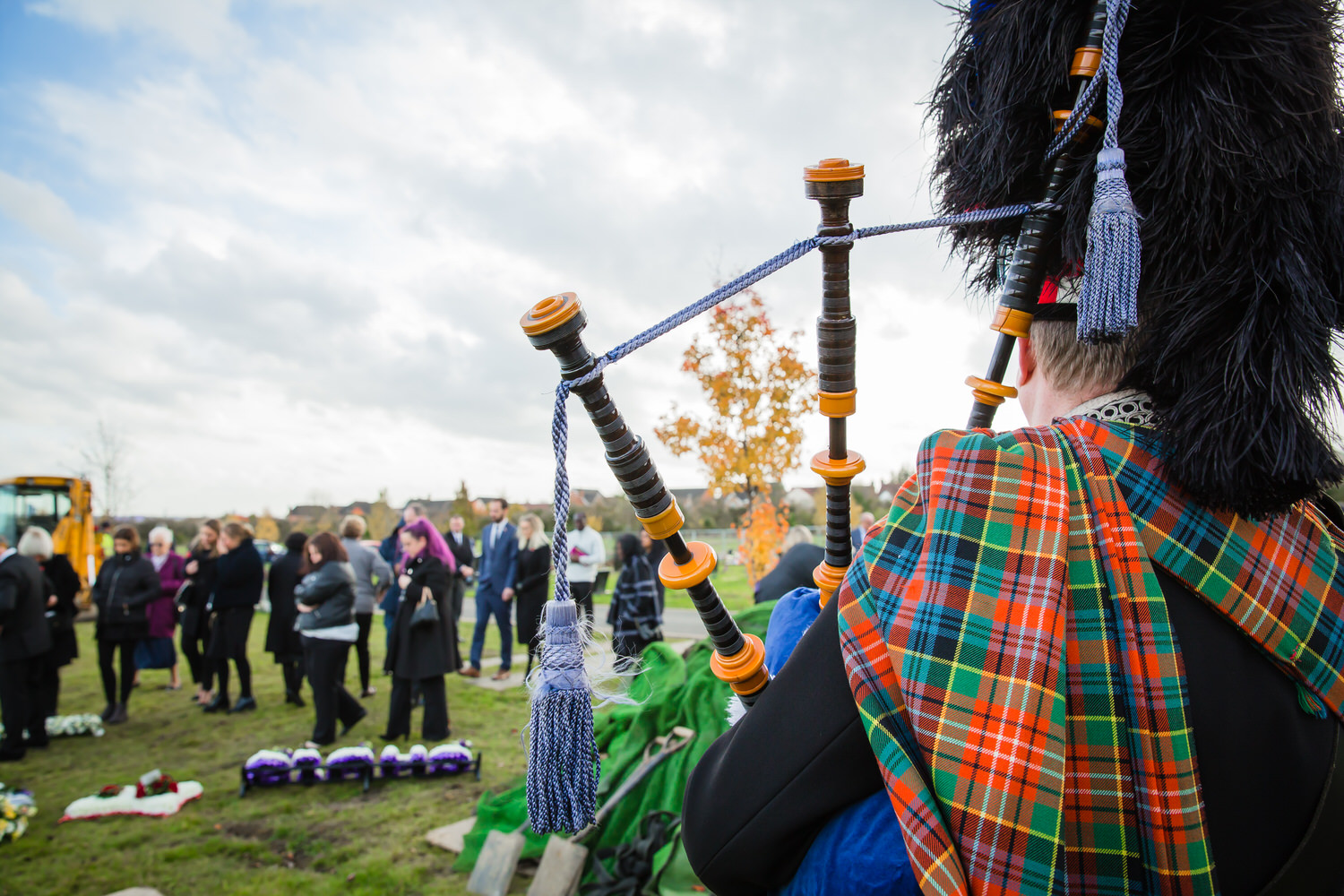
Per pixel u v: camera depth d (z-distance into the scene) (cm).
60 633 625
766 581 385
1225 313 60
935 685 56
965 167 83
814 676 63
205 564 702
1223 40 63
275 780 447
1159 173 64
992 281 92
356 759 442
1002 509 60
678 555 77
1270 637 59
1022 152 77
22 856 371
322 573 526
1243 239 61
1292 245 59
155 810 416
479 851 343
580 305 67
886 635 59
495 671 750
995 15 79
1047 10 73
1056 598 57
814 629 66
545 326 65
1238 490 57
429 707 517
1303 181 62
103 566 636
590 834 324
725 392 796
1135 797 54
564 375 68
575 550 693
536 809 68
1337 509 73
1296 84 61
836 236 72
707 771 71
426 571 516
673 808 331
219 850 371
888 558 62
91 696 732
